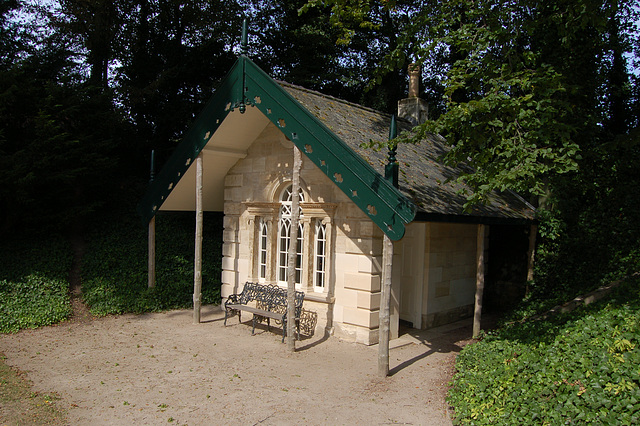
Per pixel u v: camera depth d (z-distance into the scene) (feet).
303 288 32.37
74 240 44.75
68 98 42.75
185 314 38.75
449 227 37.29
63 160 39.55
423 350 29.35
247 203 36.58
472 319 39.06
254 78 29.81
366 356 27.37
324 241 31.94
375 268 29.14
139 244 44.06
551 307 31.45
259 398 20.92
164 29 60.08
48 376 23.30
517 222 33.30
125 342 29.91
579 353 18.22
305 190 32.86
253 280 36.42
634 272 29.25
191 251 44.98
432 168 32.60
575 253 34.88
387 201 23.00
